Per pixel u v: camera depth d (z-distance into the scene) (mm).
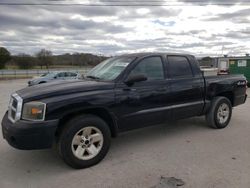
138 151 4805
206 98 5922
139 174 3863
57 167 4168
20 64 71438
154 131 6070
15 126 3758
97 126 4199
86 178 3779
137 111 4727
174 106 5266
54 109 3826
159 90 4992
